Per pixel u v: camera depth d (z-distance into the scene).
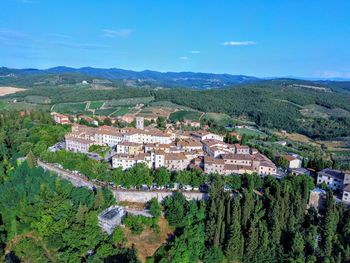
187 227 141.00
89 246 133.25
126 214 152.25
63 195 154.38
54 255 131.50
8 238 138.25
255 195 160.12
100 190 154.75
